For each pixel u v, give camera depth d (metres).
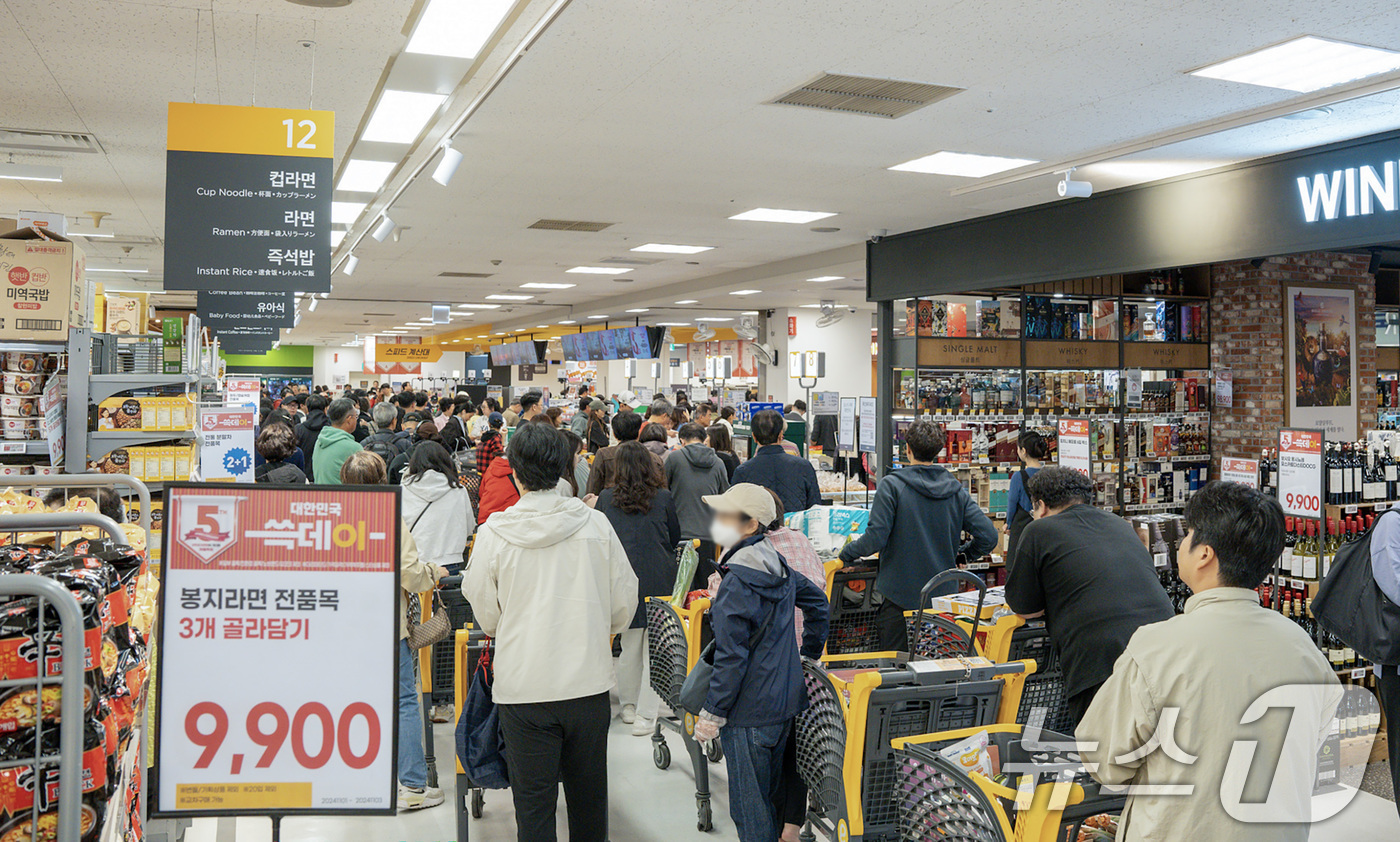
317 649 1.86
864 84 5.19
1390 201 5.55
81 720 1.41
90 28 4.39
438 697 4.26
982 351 8.25
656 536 4.71
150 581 2.43
